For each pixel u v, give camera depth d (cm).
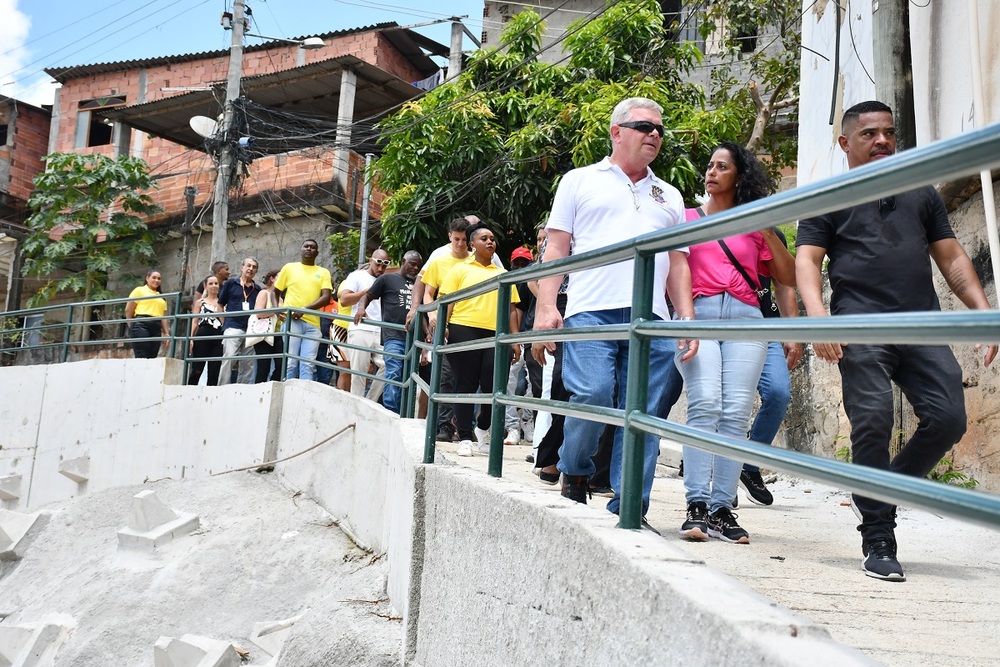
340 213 1977
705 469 480
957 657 278
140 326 1442
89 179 2091
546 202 1361
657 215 440
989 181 541
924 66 689
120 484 1209
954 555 459
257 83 2006
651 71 1442
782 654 188
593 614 276
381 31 2188
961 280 411
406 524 551
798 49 1422
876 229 407
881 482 193
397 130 1441
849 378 407
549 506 327
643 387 301
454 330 796
